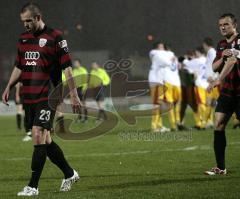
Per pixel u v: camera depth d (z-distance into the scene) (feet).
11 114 330.34
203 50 204.64
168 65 194.18
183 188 90.74
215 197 82.69
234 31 102.01
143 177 105.29
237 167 114.11
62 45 87.97
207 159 128.06
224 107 104.32
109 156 138.00
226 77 103.45
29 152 151.12
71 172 92.27
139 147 154.51
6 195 88.94
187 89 201.77
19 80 90.84
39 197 84.74
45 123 87.35
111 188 93.30
